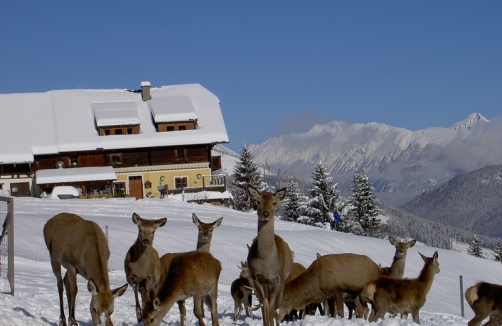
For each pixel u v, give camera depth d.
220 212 45.31
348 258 13.10
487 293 12.82
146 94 67.56
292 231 37.47
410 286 12.72
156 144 60.69
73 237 10.76
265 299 11.56
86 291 16.08
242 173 72.06
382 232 74.88
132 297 15.70
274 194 11.49
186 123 63.03
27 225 28.77
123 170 60.69
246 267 13.69
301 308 13.15
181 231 31.50
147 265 11.54
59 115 63.88
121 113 62.78
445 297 27.83
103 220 33.00
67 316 12.05
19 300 12.94
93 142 60.44
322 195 67.81
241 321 12.97
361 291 13.05
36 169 60.25
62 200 44.69
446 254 39.03
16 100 65.50
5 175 59.06
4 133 60.72
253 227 38.28
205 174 62.03
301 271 14.73
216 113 65.12
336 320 11.59
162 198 51.66
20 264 20.81
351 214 68.31
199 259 11.24
